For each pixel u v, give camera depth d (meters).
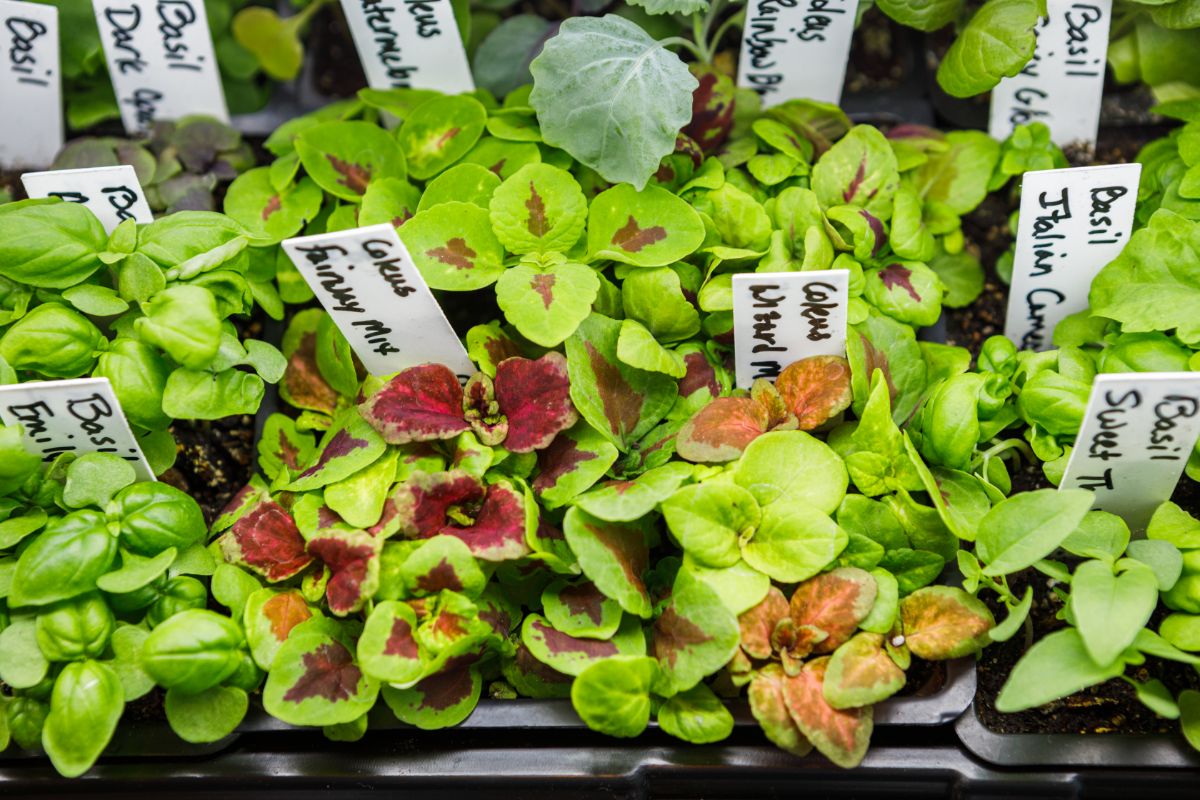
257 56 0.36
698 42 0.34
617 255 0.30
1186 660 0.27
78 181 0.31
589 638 0.28
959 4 0.33
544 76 0.31
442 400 0.29
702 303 0.30
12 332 0.29
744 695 0.29
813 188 0.32
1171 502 0.29
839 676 0.28
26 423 0.29
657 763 0.28
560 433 0.30
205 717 0.28
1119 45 0.34
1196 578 0.28
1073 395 0.29
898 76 0.35
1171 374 0.27
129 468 0.29
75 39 0.35
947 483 0.29
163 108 0.35
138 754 0.29
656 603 0.29
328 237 0.28
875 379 0.29
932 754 0.28
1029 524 0.28
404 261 0.29
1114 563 0.28
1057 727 0.29
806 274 0.29
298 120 0.34
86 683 0.28
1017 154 0.33
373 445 0.29
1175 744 0.28
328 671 0.28
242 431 0.33
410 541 0.29
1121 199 0.30
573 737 0.29
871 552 0.29
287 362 0.32
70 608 0.28
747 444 0.29
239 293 0.30
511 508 0.28
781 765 0.28
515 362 0.29
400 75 0.34
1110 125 0.35
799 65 0.33
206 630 0.28
